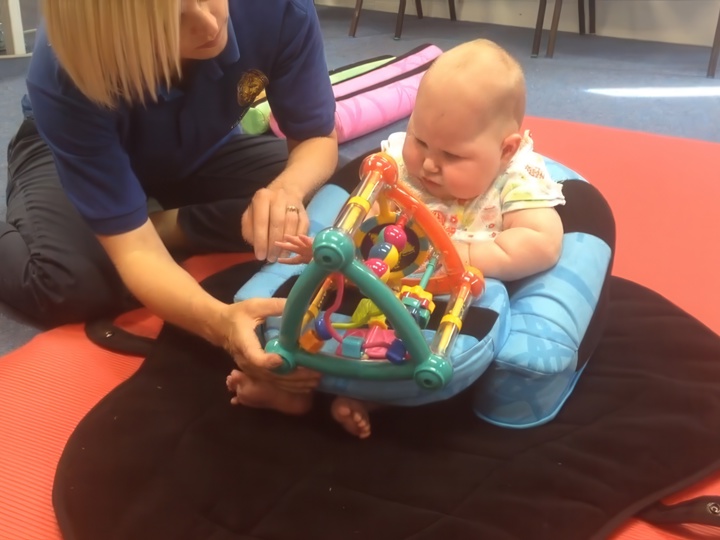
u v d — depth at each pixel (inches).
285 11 42.3
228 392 38.3
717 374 38.8
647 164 65.0
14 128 76.4
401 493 32.5
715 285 49.5
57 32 31.6
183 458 34.2
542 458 34.0
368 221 35.1
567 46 111.0
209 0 33.3
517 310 36.6
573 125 73.0
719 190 60.7
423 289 33.8
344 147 73.0
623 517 32.0
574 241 39.4
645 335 41.6
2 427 37.6
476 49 37.0
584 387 38.6
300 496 32.4
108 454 34.3
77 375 41.4
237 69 42.5
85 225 45.8
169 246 52.8
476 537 30.1
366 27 123.8
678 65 100.2
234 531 30.9
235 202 51.3
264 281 38.0
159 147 45.1
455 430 36.1
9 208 50.4
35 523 32.8
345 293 35.9
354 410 34.3
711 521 31.8
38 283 44.4
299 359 32.5
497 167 37.6
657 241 54.2
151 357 40.5
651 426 35.6
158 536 30.5
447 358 31.2
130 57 31.5
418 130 37.0
